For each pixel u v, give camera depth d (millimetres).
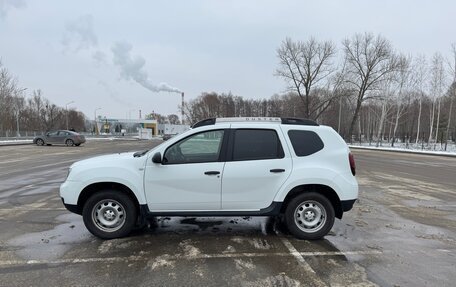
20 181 10672
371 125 71062
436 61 44469
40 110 76875
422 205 7734
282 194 5047
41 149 26734
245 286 3662
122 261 4305
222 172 4992
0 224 5949
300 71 57625
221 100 105875
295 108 74500
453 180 11875
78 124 101500
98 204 5105
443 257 4547
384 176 12883
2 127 55250
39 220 6203
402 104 56344
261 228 5742
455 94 41781
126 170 5023
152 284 3689
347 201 5164
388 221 6320
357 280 3822
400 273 4023
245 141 5117
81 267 4121
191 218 6320
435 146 39594
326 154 5191
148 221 6109
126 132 93750
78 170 5102
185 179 4980
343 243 5055
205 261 4320
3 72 49125
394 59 51531
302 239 5168
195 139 5105
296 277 3887
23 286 3635
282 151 5105
